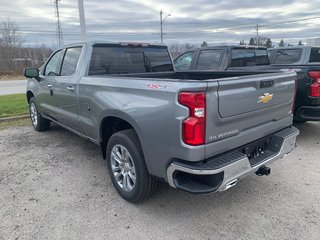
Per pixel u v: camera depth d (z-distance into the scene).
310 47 7.18
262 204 3.34
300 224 2.95
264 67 6.30
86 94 3.95
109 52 4.34
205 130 2.54
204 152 2.58
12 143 5.78
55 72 5.09
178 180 2.76
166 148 2.72
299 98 5.27
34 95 6.13
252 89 2.91
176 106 2.56
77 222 3.06
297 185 3.77
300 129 6.29
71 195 3.63
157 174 2.92
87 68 4.13
